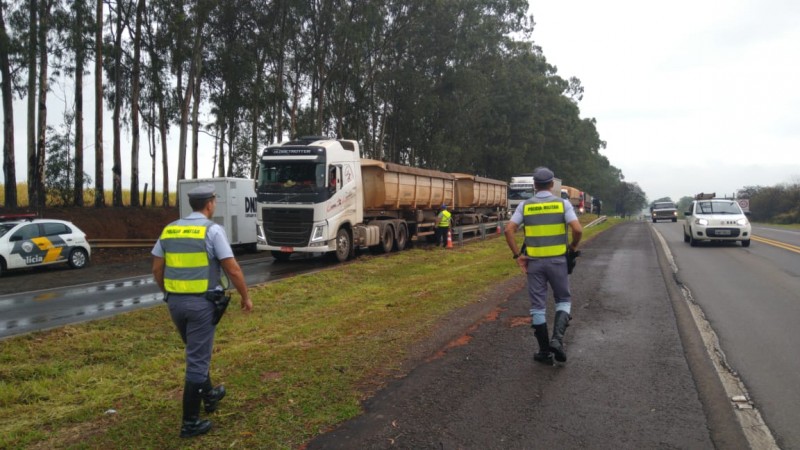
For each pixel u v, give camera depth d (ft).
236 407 14.80
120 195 93.15
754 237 79.41
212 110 102.89
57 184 90.02
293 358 19.15
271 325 26.21
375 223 62.69
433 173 75.92
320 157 52.31
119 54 87.71
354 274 44.52
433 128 140.46
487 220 101.60
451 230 75.87
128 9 86.94
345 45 99.04
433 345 20.67
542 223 18.29
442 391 15.92
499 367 18.13
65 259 55.42
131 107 98.07
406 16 111.86
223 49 88.07
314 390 15.92
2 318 31.22
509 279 37.91
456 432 13.20
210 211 14.33
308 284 38.91
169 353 22.09
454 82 129.90
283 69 102.68
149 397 16.22
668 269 43.39
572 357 19.30
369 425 13.58
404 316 25.93
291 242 52.70
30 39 71.26
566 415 14.17
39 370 20.06
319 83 104.17
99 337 24.62
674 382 16.62
